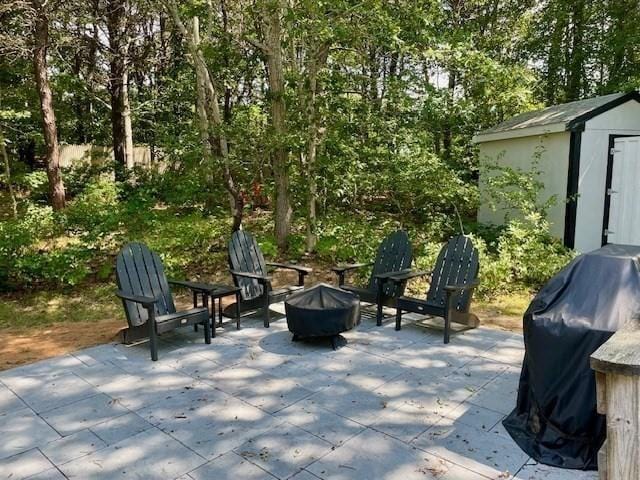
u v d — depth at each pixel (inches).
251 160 288.0
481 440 101.0
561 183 275.3
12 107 457.7
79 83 489.7
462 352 153.3
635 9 416.5
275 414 113.0
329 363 144.6
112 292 230.2
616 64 437.7
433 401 119.4
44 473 90.8
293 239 287.3
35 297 225.3
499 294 222.5
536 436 98.6
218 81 398.9
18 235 241.3
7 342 169.3
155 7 334.3
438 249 248.5
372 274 200.8
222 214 343.6
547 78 488.1
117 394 124.3
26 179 423.2
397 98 271.9
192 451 97.7
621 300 91.7
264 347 158.9
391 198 307.3
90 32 467.8
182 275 247.9
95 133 623.8
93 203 356.8
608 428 70.0
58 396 123.3
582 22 457.4
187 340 166.2
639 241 259.9
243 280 191.9
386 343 161.9
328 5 235.0
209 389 127.0
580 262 101.8
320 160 274.1
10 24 359.3
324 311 151.3
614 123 268.2
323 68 277.7
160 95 563.5
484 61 252.8
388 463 93.0
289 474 89.7
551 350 92.4
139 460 94.7
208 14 285.0
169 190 368.5
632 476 68.6
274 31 271.6
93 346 162.2
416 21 240.8
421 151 273.9
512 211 307.7
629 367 65.0
